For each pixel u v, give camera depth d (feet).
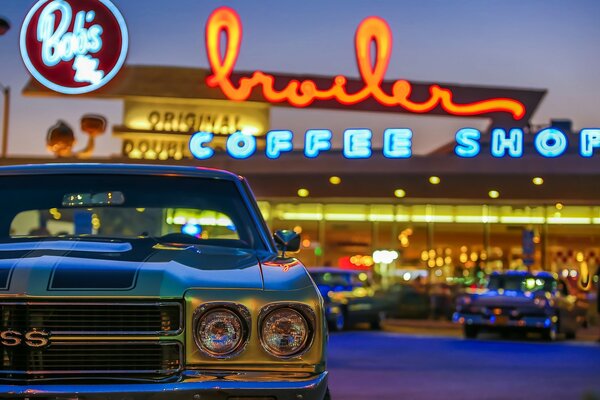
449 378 42.09
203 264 15.23
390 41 117.08
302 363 14.19
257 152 120.98
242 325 14.14
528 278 72.08
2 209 18.74
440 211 121.29
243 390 13.85
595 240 118.62
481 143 119.34
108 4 123.13
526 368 47.01
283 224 122.62
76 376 13.89
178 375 13.94
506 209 120.26
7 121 113.19
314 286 14.88
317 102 117.39
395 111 116.88
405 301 104.83
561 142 112.57
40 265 14.40
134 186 19.27
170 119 124.57
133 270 14.47
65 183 19.20
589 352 57.77
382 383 39.93
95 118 115.85
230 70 120.16
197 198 19.22
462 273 120.57
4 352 13.92
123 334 13.97
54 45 123.03
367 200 121.80
